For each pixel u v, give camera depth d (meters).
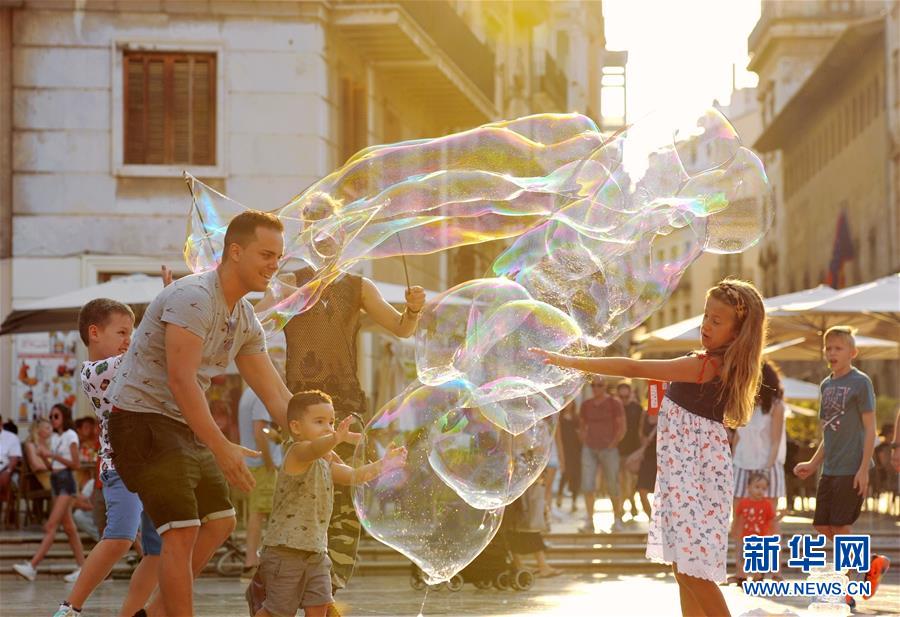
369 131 24.59
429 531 7.60
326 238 8.10
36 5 21.64
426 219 8.44
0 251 21.53
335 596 11.99
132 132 21.84
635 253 8.29
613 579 13.98
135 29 21.75
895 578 13.56
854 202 51.53
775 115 67.38
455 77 26.53
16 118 21.59
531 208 8.53
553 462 17.94
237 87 21.92
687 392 6.93
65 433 14.34
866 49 48.16
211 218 8.11
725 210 8.17
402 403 7.67
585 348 7.78
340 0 22.33
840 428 10.64
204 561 6.83
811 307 17.83
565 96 42.88
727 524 6.88
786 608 10.45
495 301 7.82
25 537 17.00
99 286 16.95
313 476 6.83
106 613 10.57
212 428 6.41
